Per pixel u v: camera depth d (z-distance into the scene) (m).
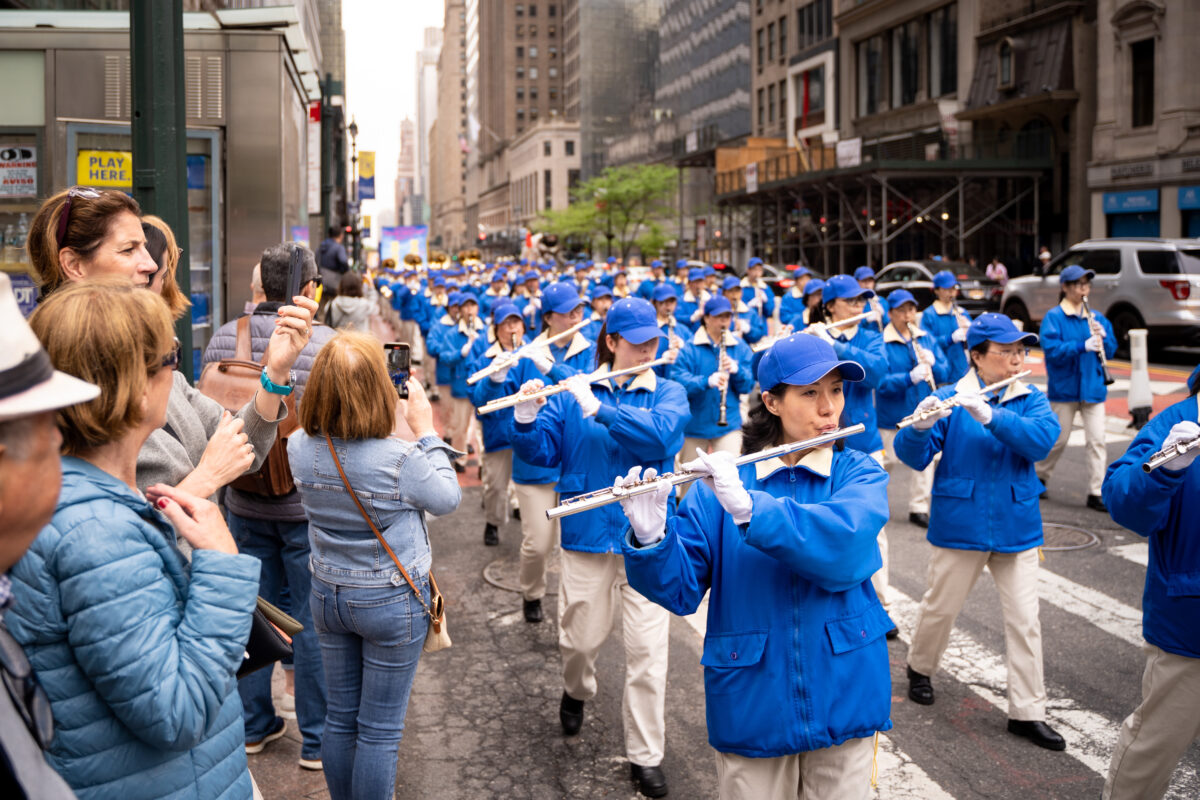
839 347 7.89
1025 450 5.04
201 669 2.22
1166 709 3.80
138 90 5.14
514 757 4.95
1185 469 3.56
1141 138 32.81
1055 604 7.08
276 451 4.49
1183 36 31.02
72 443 2.22
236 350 4.65
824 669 3.06
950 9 43.09
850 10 49.53
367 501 3.66
